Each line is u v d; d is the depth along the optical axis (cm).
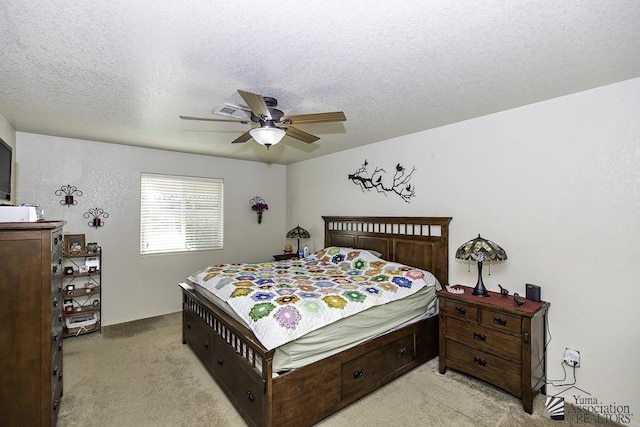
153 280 438
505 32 156
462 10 138
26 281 177
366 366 241
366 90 230
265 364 187
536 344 232
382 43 166
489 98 246
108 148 401
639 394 209
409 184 357
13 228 172
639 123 208
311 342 208
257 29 153
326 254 405
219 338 256
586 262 230
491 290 285
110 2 132
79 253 363
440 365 278
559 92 234
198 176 472
